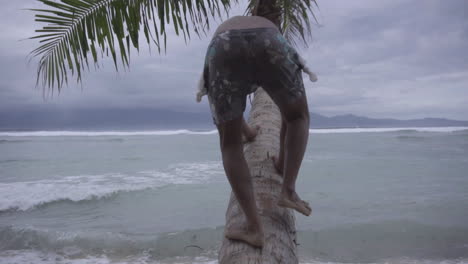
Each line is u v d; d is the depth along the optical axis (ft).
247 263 5.81
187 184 38.83
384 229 22.67
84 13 10.48
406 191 34.37
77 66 10.67
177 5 11.28
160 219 26.23
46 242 21.08
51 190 35.68
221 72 6.32
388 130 172.04
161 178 42.80
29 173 47.62
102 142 106.83
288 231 6.91
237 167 6.47
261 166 8.59
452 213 26.27
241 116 6.49
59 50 10.59
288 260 6.15
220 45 6.31
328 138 116.67
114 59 10.84
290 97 6.52
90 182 40.50
